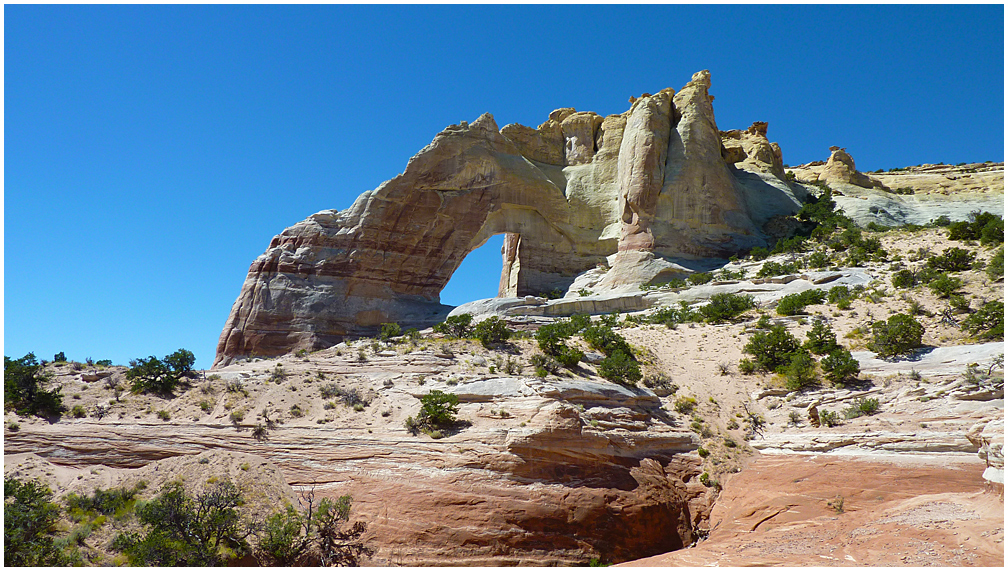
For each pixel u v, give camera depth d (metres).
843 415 33.78
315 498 29.39
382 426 32.81
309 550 26.47
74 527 26.50
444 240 70.38
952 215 76.38
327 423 33.41
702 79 77.25
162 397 35.44
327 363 40.31
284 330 65.44
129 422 33.09
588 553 27.58
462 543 27.08
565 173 76.50
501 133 77.19
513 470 29.16
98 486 29.34
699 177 70.00
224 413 33.97
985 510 23.94
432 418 32.31
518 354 42.44
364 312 66.62
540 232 72.62
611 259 69.50
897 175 100.81
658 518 29.66
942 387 32.47
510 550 27.09
